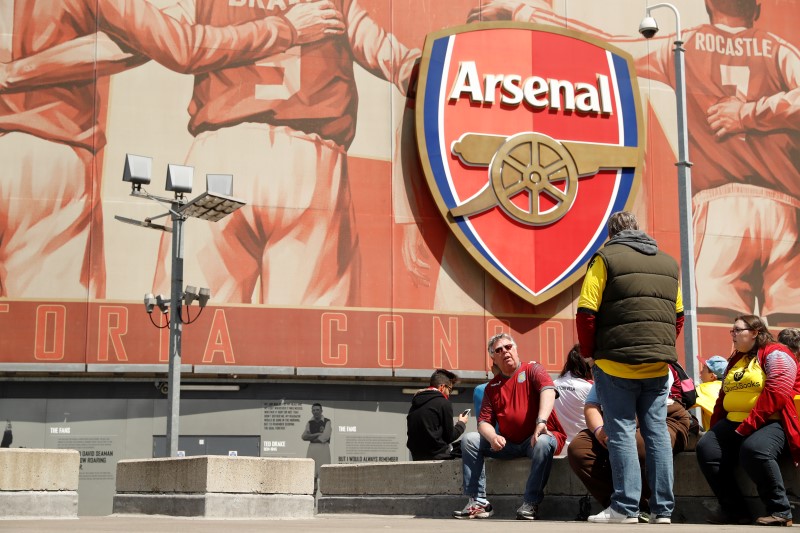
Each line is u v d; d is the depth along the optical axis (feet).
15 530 16.83
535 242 74.28
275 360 70.44
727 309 78.64
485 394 29.60
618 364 24.08
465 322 73.67
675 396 27.84
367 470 36.86
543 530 17.49
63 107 70.33
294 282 71.46
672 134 79.97
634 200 76.48
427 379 73.05
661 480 24.22
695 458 27.45
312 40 74.13
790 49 83.46
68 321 68.49
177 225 59.26
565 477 27.99
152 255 70.03
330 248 72.28
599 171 76.38
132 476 40.04
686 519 27.22
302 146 72.90
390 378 72.59
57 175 69.67
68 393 69.00
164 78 71.87
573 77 77.00
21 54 70.33
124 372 68.95
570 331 75.51
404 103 75.05
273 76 73.20
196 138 71.67
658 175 79.10
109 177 70.28
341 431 71.67
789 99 82.79
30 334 68.03
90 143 70.33
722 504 26.71
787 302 80.12
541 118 75.82
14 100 69.77
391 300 72.69
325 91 73.82
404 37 75.77
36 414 68.44
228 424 70.28
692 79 81.10
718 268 79.00
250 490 35.27
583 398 31.45
